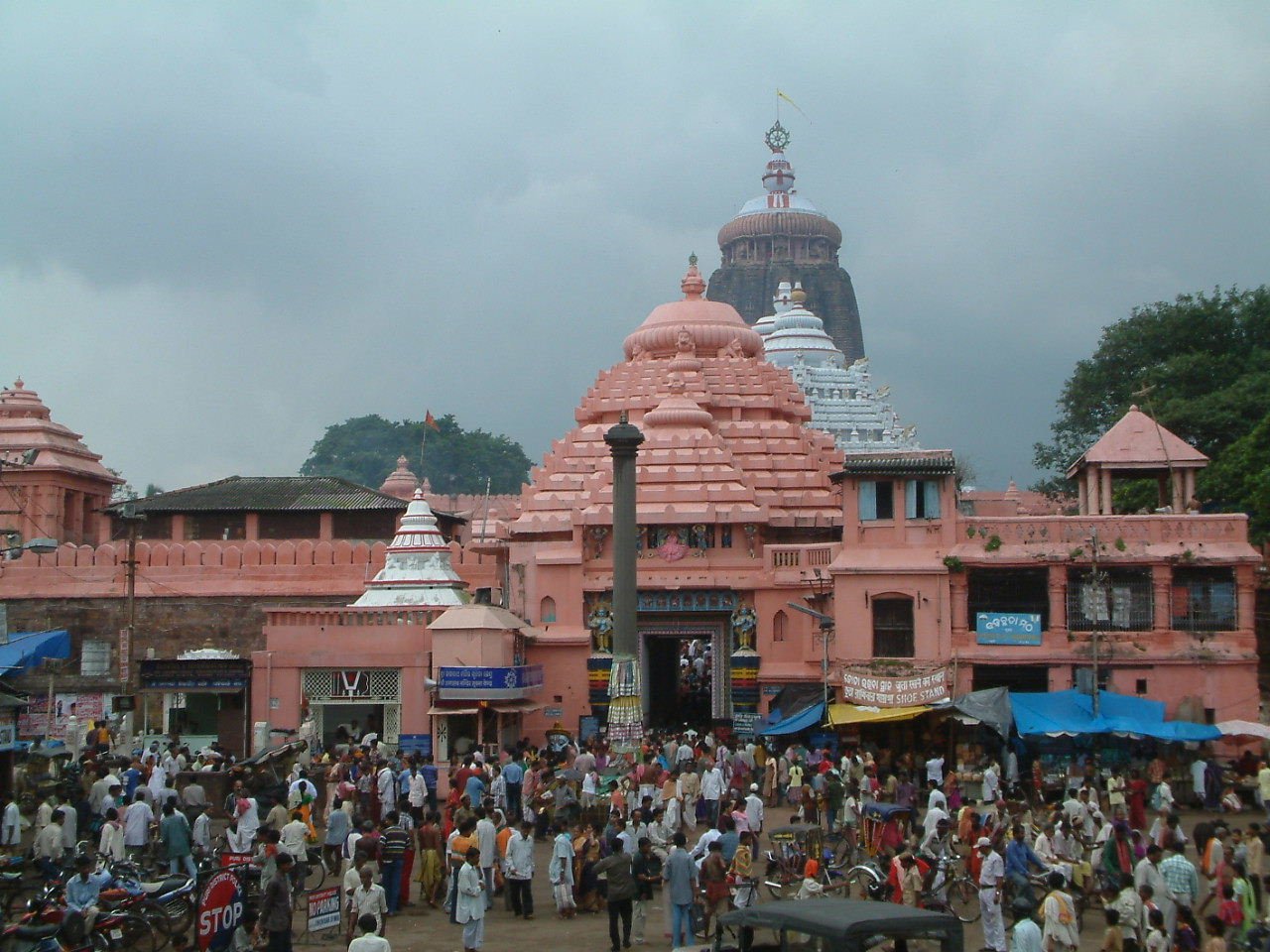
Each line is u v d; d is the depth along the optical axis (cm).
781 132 18625
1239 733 4153
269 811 3316
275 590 5900
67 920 2264
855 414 10112
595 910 3017
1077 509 7819
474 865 2738
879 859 2969
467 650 4838
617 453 4606
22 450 6875
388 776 3625
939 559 4700
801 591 5450
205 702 5184
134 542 5350
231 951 2356
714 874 2692
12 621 5884
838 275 17838
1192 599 4606
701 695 6569
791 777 4253
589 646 5541
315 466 16088
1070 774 4062
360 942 2036
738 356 6956
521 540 5828
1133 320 7819
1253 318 7531
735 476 5866
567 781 3712
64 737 5141
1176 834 2802
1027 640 4619
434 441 15662
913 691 4400
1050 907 2317
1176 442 5131
